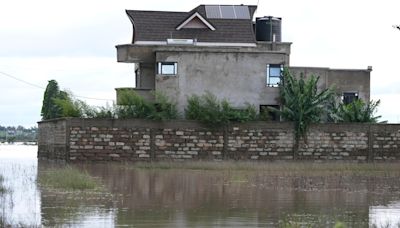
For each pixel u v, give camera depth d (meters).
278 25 67.50
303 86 56.78
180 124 54.62
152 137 54.28
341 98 61.62
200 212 25.42
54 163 54.00
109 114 54.56
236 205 27.56
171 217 24.05
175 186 34.97
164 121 54.34
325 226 22.41
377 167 50.69
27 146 131.25
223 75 58.53
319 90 60.97
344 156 56.47
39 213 24.33
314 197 30.72
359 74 61.81
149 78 60.84
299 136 55.81
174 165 49.72
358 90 61.84
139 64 60.88
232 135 55.19
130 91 55.38
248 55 58.78
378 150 56.84
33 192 30.52
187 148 54.72
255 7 67.69
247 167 48.59
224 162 52.69
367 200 29.88
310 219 24.03
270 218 24.17
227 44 63.50
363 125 56.66
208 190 33.16
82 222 22.59
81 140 53.41
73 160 53.31
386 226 22.20
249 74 58.81
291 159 55.78
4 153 84.88
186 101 57.91
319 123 56.16
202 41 63.19
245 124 55.31
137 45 60.00
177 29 63.25
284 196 30.92
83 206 26.36
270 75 59.16
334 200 29.70
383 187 35.94
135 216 24.12
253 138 55.44
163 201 28.53
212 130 54.94
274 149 55.66
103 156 53.56
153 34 62.59
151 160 54.03
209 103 55.44
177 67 58.06
